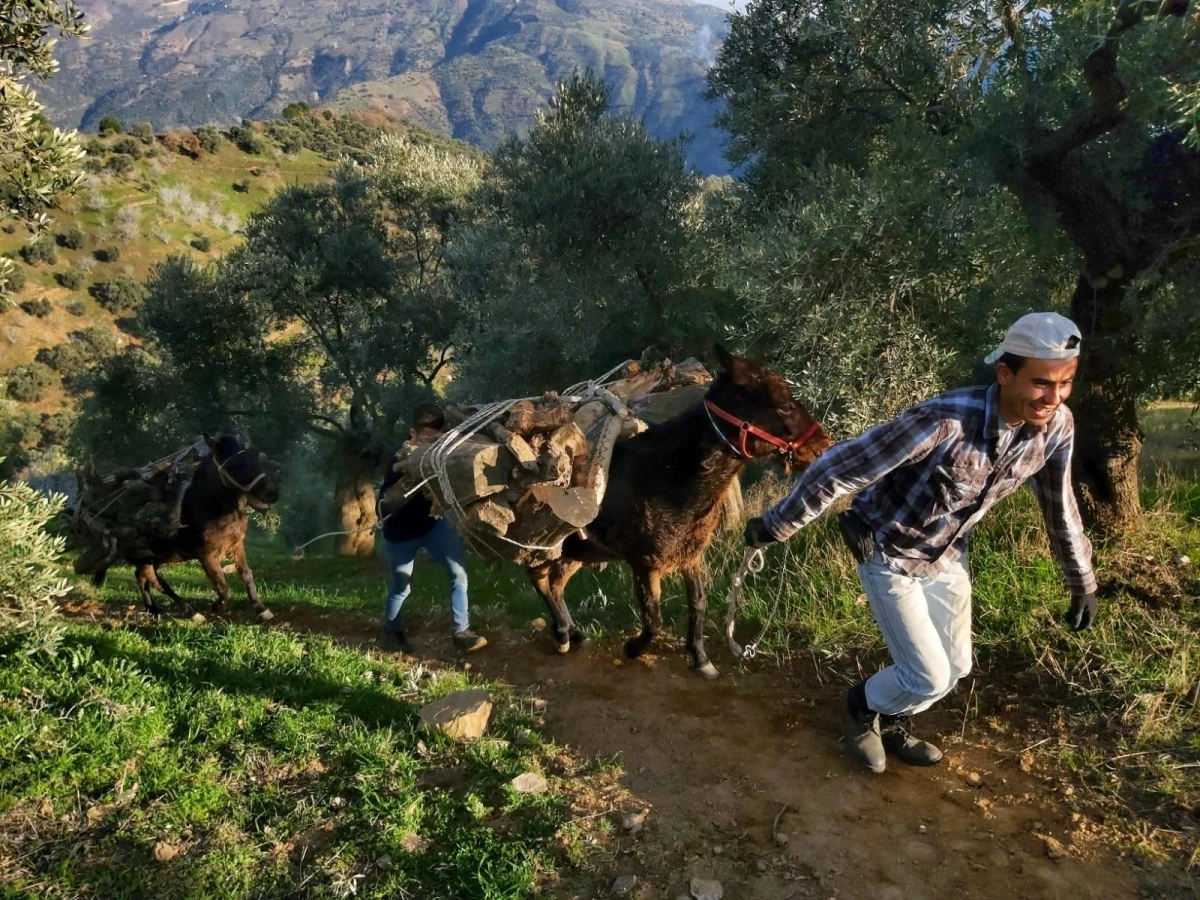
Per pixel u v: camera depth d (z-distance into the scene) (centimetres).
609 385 564
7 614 464
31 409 4144
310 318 2184
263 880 349
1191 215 512
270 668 521
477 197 2031
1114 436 534
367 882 343
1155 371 516
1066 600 482
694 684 500
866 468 321
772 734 435
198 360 2167
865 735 385
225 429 2127
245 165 6956
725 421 446
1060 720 411
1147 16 460
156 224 5759
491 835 359
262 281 2064
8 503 461
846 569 565
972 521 338
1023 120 587
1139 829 338
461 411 540
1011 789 372
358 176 2350
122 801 399
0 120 446
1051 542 344
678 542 482
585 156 1290
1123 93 498
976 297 639
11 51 458
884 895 316
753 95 1002
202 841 372
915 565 346
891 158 755
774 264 686
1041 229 586
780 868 335
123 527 753
